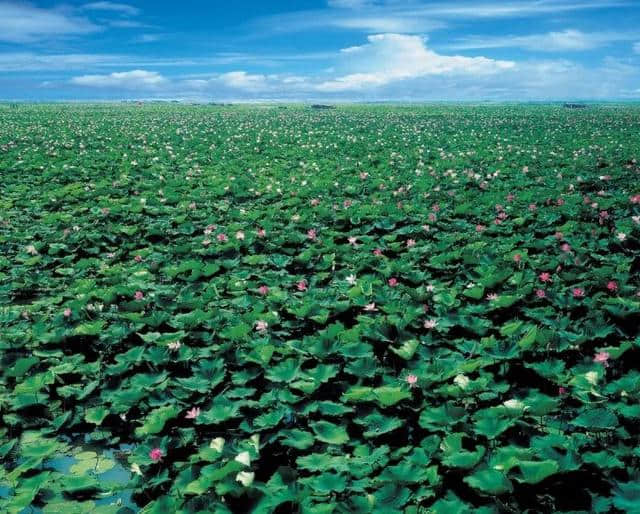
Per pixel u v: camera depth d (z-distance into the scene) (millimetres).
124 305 6285
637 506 3152
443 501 3383
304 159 19500
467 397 4520
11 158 18406
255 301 6602
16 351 5434
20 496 3520
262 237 9133
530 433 3994
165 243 9484
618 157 18172
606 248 8133
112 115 50906
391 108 80125
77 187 13359
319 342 5129
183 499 3445
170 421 4395
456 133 30906
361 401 4418
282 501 3307
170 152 20812
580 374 4547
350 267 7898
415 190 13273
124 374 5043
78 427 4547
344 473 3674
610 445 3723
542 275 6648
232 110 69375
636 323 5434
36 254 8367
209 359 5211
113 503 3658
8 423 4480
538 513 3287
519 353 5023
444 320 5770
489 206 11094
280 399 4379
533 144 24000
